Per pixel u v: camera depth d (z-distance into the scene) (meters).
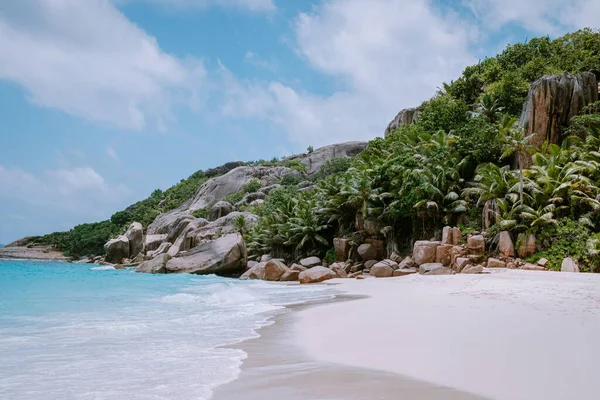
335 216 38.38
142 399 5.02
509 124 31.97
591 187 25.70
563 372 5.74
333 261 36.84
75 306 14.11
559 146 32.00
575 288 15.10
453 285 18.23
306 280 25.73
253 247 46.09
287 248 43.78
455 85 49.78
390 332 8.67
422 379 5.63
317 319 10.99
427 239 31.55
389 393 5.09
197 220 59.56
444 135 34.94
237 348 7.84
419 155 34.00
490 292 14.96
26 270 40.81
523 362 6.22
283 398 4.97
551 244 24.77
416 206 30.20
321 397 5.00
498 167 30.36
